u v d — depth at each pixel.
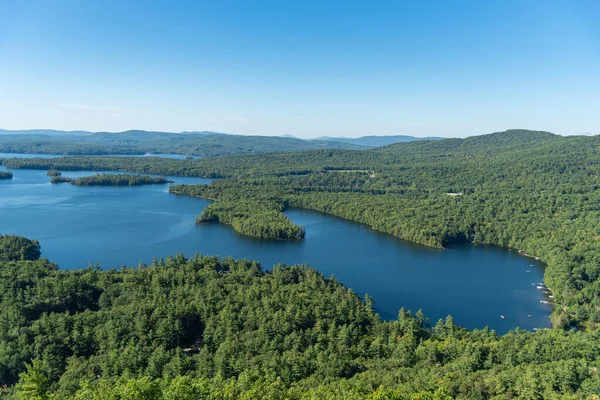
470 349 128.50
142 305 146.75
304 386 106.31
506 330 172.62
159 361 114.50
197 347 136.50
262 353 124.94
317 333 138.38
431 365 121.69
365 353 129.75
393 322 153.25
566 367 107.88
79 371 110.38
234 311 149.50
